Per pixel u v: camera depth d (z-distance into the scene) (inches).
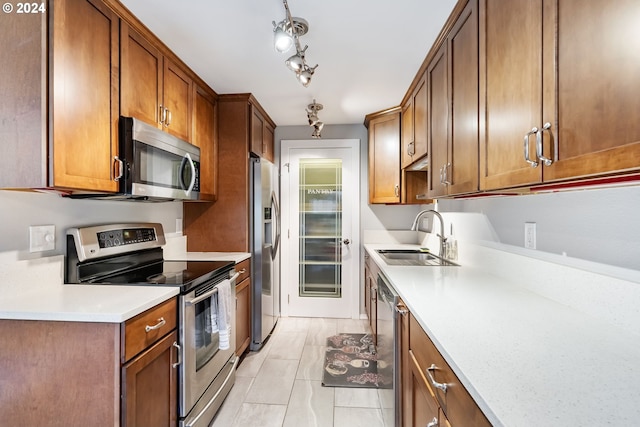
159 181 70.7
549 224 52.7
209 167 103.7
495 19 46.3
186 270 78.0
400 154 119.0
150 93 71.4
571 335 38.3
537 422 23.2
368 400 83.4
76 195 64.6
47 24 47.6
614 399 25.8
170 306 60.7
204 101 99.9
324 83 98.1
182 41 73.7
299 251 147.3
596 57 28.3
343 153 144.6
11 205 55.5
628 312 38.8
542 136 35.0
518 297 54.4
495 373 29.9
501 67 44.7
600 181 33.9
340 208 145.9
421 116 89.3
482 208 77.4
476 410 28.5
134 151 62.3
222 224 110.3
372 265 111.4
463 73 58.1
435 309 48.1
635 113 24.8
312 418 76.2
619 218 39.8
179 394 63.0
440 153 71.8
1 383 49.4
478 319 44.0
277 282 136.6
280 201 146.2
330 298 146.2
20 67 47.8
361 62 84.1
